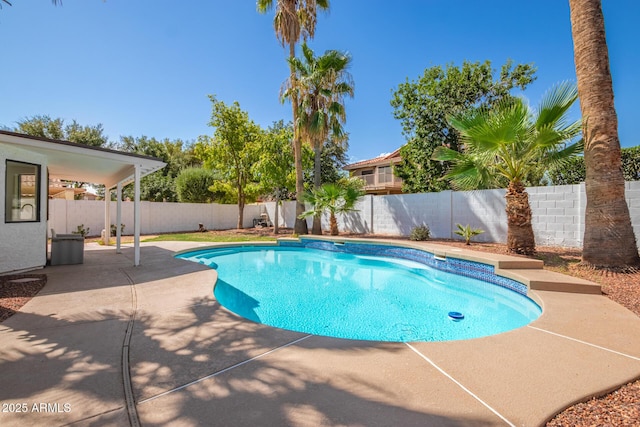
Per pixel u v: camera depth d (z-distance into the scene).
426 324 4.56
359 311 5.12
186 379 2.23
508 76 14.23
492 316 4.89
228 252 11.58
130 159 7.11
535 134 6.32
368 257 10.26
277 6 13.73
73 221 14.34
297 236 14.38
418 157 15.53
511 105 6.72
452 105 14.17
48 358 2.57
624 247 5.39
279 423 1.74
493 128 6.23
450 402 1.95
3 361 2.51
